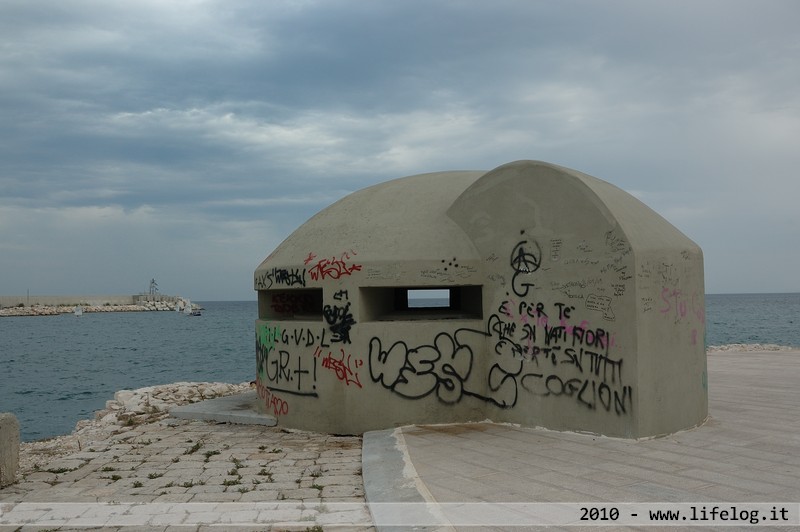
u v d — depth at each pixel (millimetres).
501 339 8414
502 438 7598
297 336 8953
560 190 7809
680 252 7918
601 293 7398
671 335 7590
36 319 104375
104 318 108938
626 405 7195
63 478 6836
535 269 8055
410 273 8391
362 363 8375
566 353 7738
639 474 6016
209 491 6230
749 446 6980
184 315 122500
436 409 8414
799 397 10320
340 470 6844
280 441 8289
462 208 8875
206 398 12648
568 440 7363
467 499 5453
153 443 8398
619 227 7211
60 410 20266
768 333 44406
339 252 8656
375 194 9727
